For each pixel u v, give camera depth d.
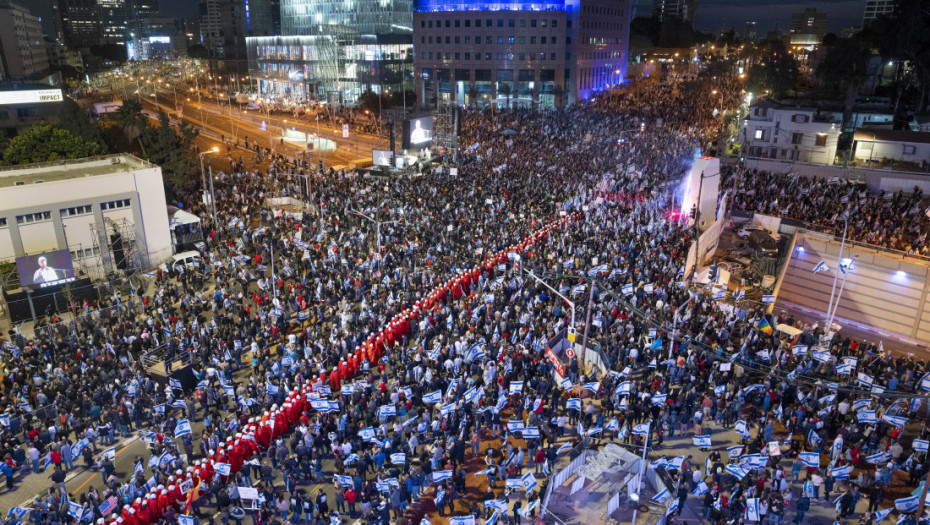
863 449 30.09
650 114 113.38
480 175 72.00
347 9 181.25
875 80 116.88
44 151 62.97
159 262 55.44
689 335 37.25
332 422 30.38
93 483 28.75
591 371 37.69
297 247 52.72
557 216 57.16
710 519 25.86
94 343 37.69
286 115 146.88
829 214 61.00
